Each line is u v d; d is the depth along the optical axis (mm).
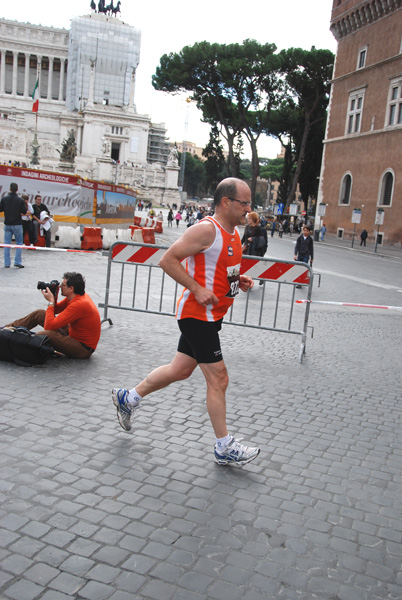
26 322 6090
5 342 5418
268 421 4535
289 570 2621
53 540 2693
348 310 10781
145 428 4176
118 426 4168
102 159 74750
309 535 2938
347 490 3484
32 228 15203
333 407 5016
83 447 3758
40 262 13367
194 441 4012
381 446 4219
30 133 80562
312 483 3535
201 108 56125
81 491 3176
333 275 17109
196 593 2402
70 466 3469
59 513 2932
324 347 7406
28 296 8789
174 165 76875
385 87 37719
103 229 18672
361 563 2730
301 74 50312
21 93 99312
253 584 2496
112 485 3275
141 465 3566
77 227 17734
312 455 3957
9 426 3996
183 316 3439
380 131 37875
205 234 3289
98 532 2789
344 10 42219
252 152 54469
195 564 2602
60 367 5508
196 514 3039
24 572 2447
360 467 3828
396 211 36219
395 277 18203
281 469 3695
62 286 5715
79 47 92000
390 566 2729
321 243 37562
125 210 23703
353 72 41469
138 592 2377
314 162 55000
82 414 4344
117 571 2500
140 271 13547
